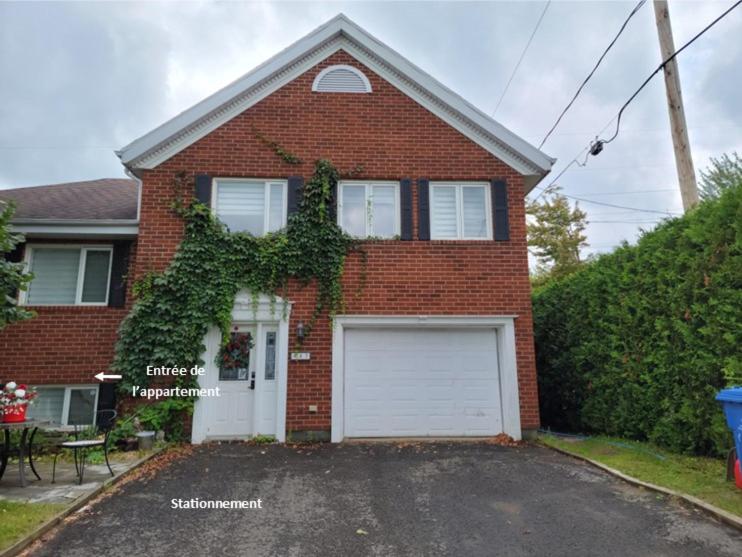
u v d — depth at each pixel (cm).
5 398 553
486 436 842
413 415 844
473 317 859
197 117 869
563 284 1055
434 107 931
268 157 886
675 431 659
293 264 844
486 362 870
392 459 688
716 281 579
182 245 831
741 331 540
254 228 870
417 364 861
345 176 893
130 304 853
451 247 880
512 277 878
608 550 385
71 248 891
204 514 469
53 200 1011
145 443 725
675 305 656
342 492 539
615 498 506
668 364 671
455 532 427
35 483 552
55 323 838
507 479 587
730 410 494
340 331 841
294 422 809
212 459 684
